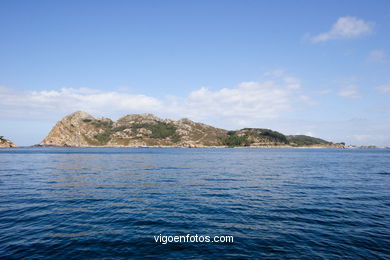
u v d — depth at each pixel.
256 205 20.97
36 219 16.75
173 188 29.31
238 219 16.98
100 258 11.16
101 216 17.56
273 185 31.81
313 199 23.41
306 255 11.48
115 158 98.50
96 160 84.69
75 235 13.88
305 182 34.53
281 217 17.47
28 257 11.20
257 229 15.02
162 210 19.23
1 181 34.22
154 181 35.06
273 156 125.06
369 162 79.25
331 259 11.10
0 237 13.48
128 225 15.63
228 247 12.35
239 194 25.83
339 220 16.81
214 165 64.81
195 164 68.25
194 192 26.83
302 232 14.49
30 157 102.06
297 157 114.62
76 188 28.95
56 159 88.75
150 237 13.66
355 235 14.05
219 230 14.81
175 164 67.94
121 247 12.33
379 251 11.96
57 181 34.47
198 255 11.50
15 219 16.72
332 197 24.31
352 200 22.95
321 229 15.03
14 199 22.84
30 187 29.42
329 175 42.97
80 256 11.34
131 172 46.66
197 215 17.92
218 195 25.25
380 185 32.00
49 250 11.92
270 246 12.50
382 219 17.05
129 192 26.66
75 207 20.05
